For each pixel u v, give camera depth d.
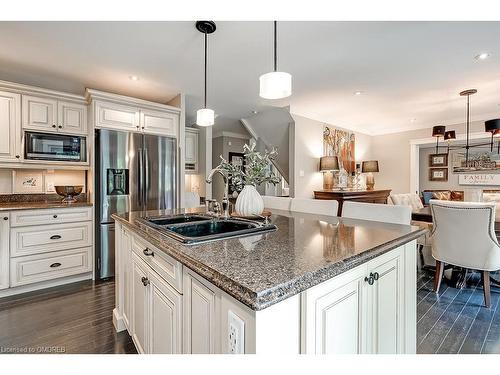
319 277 0.76
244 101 3.94
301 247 1.03
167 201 3.38
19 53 2.45
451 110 4.39
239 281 0.68
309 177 4.67
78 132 2.99
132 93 3.57
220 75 2.98
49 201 3.13
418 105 4.11
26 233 2.53
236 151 6.64
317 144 4.81
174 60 2.60
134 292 1.57
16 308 2.21
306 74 2.95
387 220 1.73
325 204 2.19
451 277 2.91
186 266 0.93
